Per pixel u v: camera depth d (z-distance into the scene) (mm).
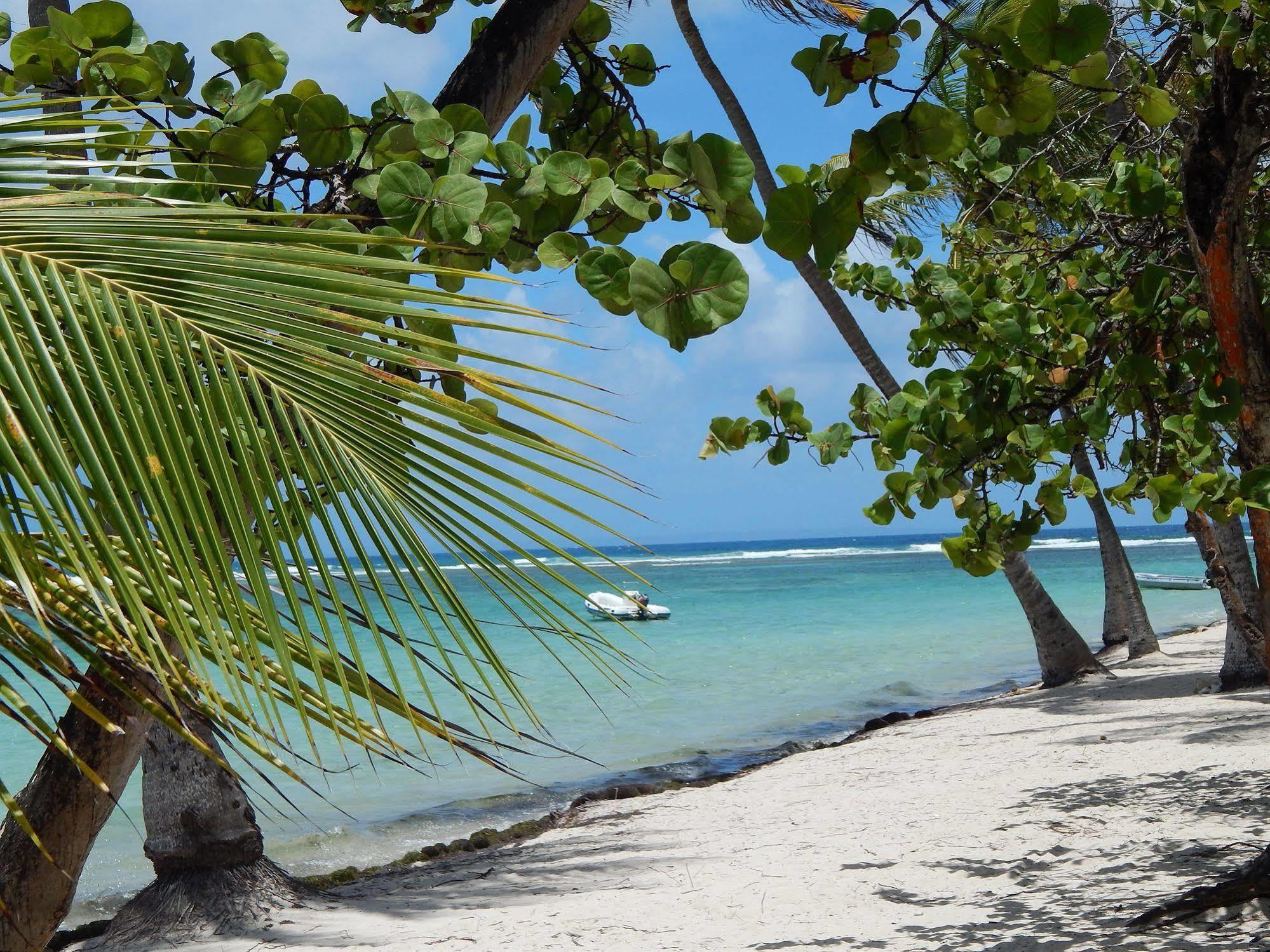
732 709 17984
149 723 2652
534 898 6965
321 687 1230
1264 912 4574
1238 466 4781
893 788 9336
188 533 1319
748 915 5965
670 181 2203
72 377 1146
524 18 3240
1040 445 4562
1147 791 7684
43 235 1256
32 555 1289
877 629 32594
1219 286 4156
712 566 89938
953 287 4773
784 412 4586
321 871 9227
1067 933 4863
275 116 2428
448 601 1289
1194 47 4008
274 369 1267
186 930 6590
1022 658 24031
